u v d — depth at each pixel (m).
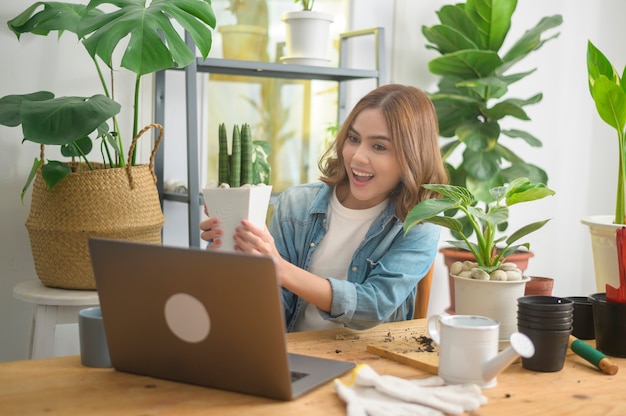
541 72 3.72
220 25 2.96
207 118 2.97
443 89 3.30
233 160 1.73
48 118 2.11
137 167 2.39
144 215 2.39
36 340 2.30
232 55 2.98
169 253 1.27
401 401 1.28
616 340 1.65
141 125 2.82
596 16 3.83
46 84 2.67
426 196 1.98
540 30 3.07
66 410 1.22
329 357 1.58
